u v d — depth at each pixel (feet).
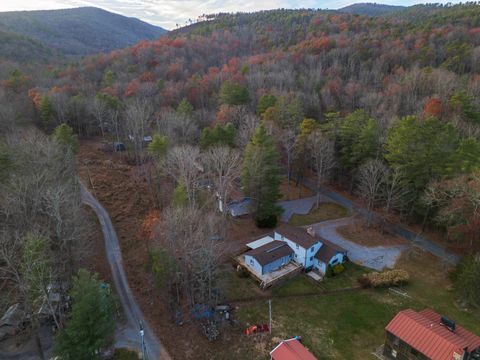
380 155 167.73
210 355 91.71
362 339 97.45
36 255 88.89
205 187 157.17
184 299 110.22
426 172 144.56
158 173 170.91
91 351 77.56
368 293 116.37
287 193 186.60
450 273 119.24
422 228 152.97
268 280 117.91
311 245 125.08
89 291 78.95
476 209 116.57
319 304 110.93
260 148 146.72
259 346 94.32
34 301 92.58
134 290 112.88
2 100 208.54
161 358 90.22
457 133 155.12
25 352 89.20
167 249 103.04
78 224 107.24
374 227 154.81
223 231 129.80
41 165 125.70
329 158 171.63
